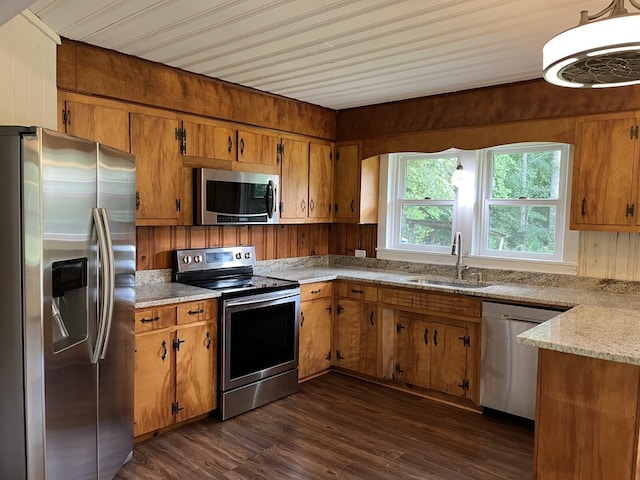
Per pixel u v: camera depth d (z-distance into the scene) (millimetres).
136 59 2990
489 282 3822
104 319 2115
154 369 2877
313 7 2207
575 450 2033
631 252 3252
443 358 3592
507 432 3109
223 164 3578
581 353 1845
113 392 2336
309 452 2812
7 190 1726
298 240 4633
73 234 1926
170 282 3535
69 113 2697
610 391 1937
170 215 3248
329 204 4578
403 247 4547
